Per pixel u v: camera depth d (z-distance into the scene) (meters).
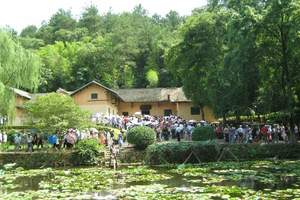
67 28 128.12
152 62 91.56
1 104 36.62
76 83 91.56
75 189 22.12
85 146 35.81
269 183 22.73
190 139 42.88
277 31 37.47
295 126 41.97
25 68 37.50
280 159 34.94
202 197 18.31
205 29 51.41
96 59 92.56
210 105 52.44
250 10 36.62
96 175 27.88
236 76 37.03
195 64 52.66
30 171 31.64
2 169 33.59
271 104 37.97
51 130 37.28
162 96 72.25
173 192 20.09
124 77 91.81
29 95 62.66
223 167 30.72
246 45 36.59
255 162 32.69
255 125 43.00
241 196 18.59
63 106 37.34
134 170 30.22
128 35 98.81
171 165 33.28
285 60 37.00
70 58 100.06
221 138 43.38
